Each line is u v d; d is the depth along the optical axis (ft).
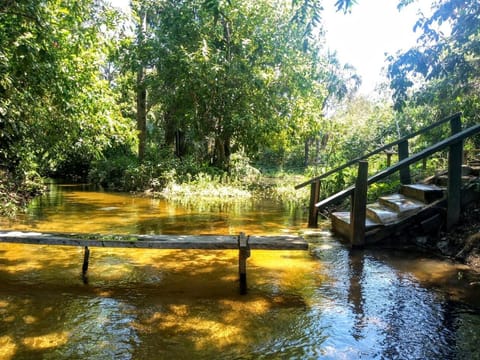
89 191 45.06
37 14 20.18
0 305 11.23
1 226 22.29
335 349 8.87
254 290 12.54
